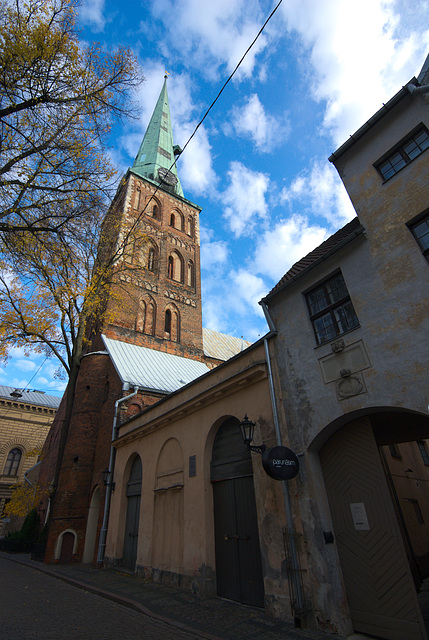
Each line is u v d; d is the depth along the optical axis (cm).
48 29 880
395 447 1259
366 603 615
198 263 3641
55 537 1673
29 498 2538
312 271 855
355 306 741
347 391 699
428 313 616
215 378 1070
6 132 905
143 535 1243
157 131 4338
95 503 1778
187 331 3144
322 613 626
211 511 975
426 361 596
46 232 1051
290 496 738
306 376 795
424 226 678
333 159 893
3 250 999
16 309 1500
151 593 949
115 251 2061
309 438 745
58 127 984
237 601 824
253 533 830
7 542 2272
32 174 962
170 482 1171
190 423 1134
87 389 2081
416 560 1061
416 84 776
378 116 809
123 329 2647
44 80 909
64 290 1481
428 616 695
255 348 955
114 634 629
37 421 4175
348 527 674
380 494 644
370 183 801
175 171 4203
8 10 866
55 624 682
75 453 1878
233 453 959
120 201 3444
